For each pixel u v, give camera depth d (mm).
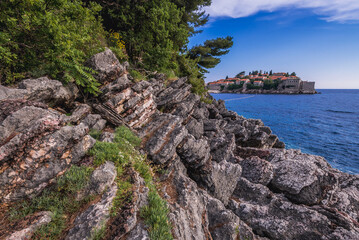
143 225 5035
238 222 9656
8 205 4574
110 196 5309
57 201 4977
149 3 20938
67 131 5723
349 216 10336
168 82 22750
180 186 9297
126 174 6512
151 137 11789
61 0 9031
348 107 97688
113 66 12570
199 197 9406
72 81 10789
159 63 21281
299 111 79000
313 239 9328
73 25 10203
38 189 4973
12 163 4621
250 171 14102
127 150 8688
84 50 12773
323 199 11555
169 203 7340
